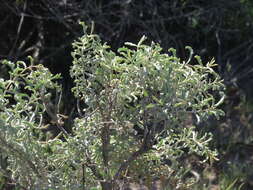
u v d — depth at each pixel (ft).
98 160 14.71
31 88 14.47
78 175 14.75
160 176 15.46
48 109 14.76
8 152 14.01
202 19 33.50
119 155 14.84
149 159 15.23
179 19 33.68
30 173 14.37
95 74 14.37
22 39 33.76
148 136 14.20
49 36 33.42
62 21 30.73
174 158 15.10
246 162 27.27
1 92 14.28
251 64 35.88
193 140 14.42
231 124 30.48
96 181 14.79
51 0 31.45
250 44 35.99
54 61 32.73
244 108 31.96
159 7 33.12
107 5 31.58
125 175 15.48
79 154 14.32
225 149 28.17
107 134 14.46
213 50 35.40
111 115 14.47
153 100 14.03
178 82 13.75
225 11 34.63
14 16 33.37
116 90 14.06
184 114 13.84
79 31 32.17
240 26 35.27
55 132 27.58
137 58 13.78
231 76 34.09
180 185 17.33
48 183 14.24
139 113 14.25
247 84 34.78
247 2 34.45
